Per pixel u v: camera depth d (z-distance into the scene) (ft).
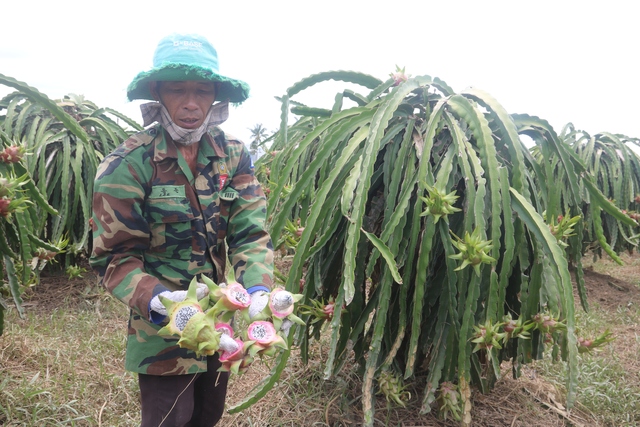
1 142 6.66
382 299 5.31
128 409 6.73
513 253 5.30
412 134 5.91
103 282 3.88
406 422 6.32
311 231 5.34
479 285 5.04
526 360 5.73
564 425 6.55
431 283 5.81
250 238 4.40
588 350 5.55
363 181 4.91
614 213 6.30
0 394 6.54
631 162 13.25
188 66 3.76
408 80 5.62
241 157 4.50
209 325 2.94
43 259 8.11
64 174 11.37
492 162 5.01
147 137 4.06
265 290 3.95
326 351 8.32
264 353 3.14
